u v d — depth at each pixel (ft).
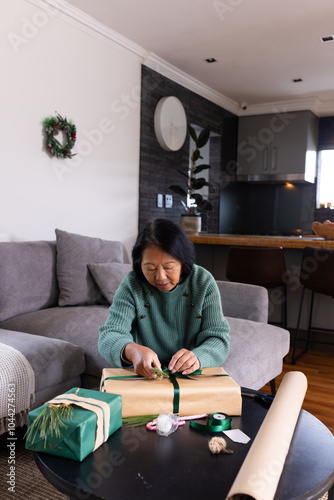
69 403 2.99
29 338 6.32
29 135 10.00
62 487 2.51
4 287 7.89
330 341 11.62
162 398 3.34
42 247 8.94
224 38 12.55
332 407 7.96
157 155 14.80
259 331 6.90
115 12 11.02
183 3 10.55
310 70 15.14
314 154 20.12
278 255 10.62
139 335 4.61
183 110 15.65
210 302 4.44
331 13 10.93
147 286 4.40
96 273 9.00
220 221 19.08
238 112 20.03
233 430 3.17
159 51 13.60
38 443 2.84
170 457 2.82
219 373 3.73
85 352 6.71
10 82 9.45
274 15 11.10
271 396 3.81
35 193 10.28
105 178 12.54
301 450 2.96
